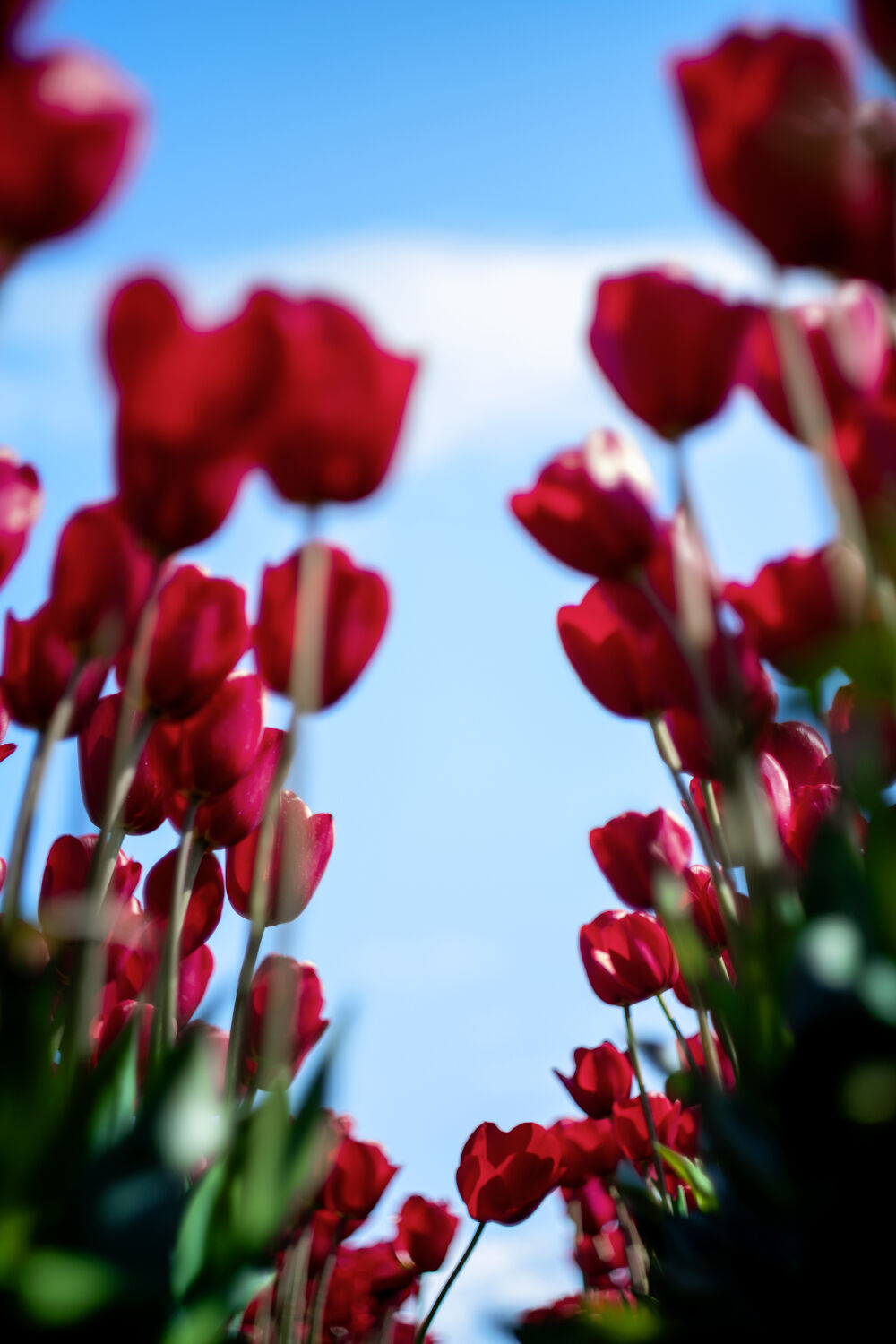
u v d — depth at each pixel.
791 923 1.13
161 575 1.14
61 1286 1.06
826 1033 1.08
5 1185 1.08
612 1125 1.62
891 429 1.14
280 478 1.14
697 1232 1.16
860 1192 1.08
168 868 1.32
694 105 1.12
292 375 1.12
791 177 1.11
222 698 1.27
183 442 1.11
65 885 1.30
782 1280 1.11
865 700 1.13
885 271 1.12
